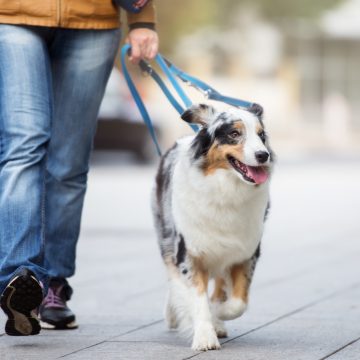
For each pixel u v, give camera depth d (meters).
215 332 8.56
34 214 8.21
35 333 8.17
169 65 9.87
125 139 36.09
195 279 8.67
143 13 9.23
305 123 77.06
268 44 75.44
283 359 7.89
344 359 7.89
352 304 10.75
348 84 77.69
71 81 8.80
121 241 16.78
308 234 18.31
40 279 8.13
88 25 8.60
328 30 75.94
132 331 9.19
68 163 9.10
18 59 8.30
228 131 8.45
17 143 8.27
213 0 63.88
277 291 11.69
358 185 32.09
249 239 8.69
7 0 8.27
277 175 37.12
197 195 8.50
